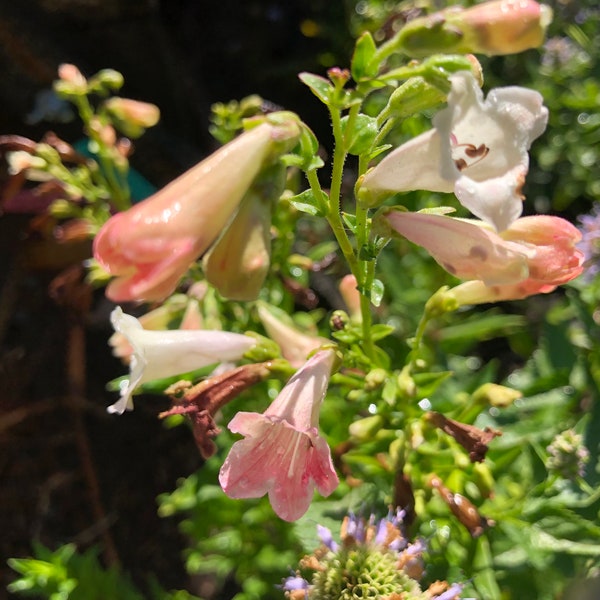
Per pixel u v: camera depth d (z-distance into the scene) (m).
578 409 0.30
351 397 0.23
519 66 0.47
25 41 0.50
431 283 0.34
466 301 0.22
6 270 0.51
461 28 0.17
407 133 0.30
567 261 0.20
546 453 0.27
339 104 0.18
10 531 0.49
